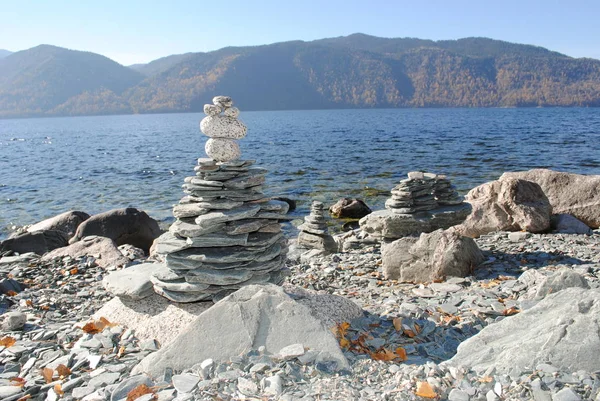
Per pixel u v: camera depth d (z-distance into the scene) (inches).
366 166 1237.1
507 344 159.9
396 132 2687.0
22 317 224.5
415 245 314.5
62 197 909.2
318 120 4972.9
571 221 439.2
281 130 3216.0
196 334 169.9
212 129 217.3
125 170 1274.6
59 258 369.4
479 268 318.7
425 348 183.5
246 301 178.5
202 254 213.0
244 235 215.0
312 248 452.4
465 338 194.9
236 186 217.5
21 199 895.7
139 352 187.6
